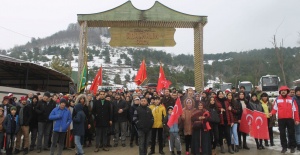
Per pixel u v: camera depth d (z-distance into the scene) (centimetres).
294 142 928
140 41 1706
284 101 941
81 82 1459
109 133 1133
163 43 1711
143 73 1700
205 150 877
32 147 1070
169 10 1658
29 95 1218
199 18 1664
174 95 1108
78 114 942
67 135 1105
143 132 903
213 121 933
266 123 994
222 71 6725
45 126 1077
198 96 1013
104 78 7638
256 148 1038
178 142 934
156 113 978
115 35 1706
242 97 1052
